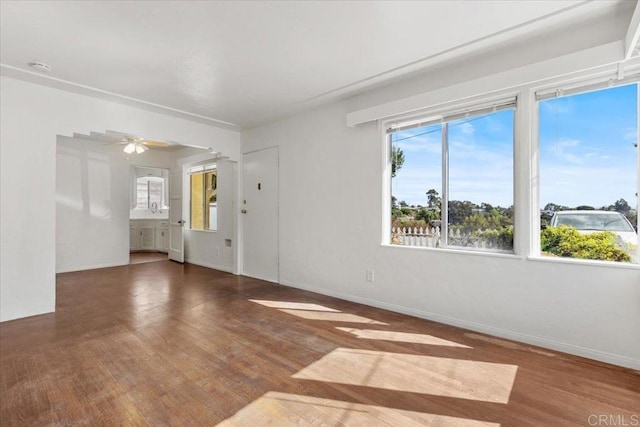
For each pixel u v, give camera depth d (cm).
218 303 390
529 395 198
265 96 386
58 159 575
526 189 271
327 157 421
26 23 233
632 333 228
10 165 326
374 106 364
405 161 360
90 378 217
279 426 171
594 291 241
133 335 290
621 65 229
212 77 331
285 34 252
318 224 435
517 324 277
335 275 416
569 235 261
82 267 603
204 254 648
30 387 205
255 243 535
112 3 211
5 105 323
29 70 311
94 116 385
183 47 271
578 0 212
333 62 300
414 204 355
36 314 341
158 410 183
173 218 713
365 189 382
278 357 249
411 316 342
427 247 339
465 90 293
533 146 270
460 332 297
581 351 246
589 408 185
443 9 222
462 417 178
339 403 191
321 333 296
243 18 230
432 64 305
